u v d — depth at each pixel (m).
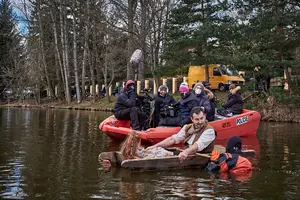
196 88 9.36
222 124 10.27
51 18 33.75
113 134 9.55
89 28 27.59
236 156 6.23
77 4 26.11
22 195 4.64
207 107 9.18
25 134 10.72
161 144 6.77
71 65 37.38
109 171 5.93
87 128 12.56
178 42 20.59
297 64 18.30
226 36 19.81
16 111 23.89
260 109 18.12
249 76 21.94
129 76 24.59
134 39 22.38
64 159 6.89
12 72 37.25
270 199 4.60
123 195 4.66
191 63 21.39
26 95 38.72
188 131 6.70
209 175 5.78
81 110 25.83
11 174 5.69
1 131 11.46
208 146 6.62
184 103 9.19
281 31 18.27
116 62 30.53
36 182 5.24
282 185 5.23
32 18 35.50
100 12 25.06
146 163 6.02
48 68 37.47
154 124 9.88
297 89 18.62
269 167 6.41
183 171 6.03
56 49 33.81
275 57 19.36
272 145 9.10
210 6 20.47
